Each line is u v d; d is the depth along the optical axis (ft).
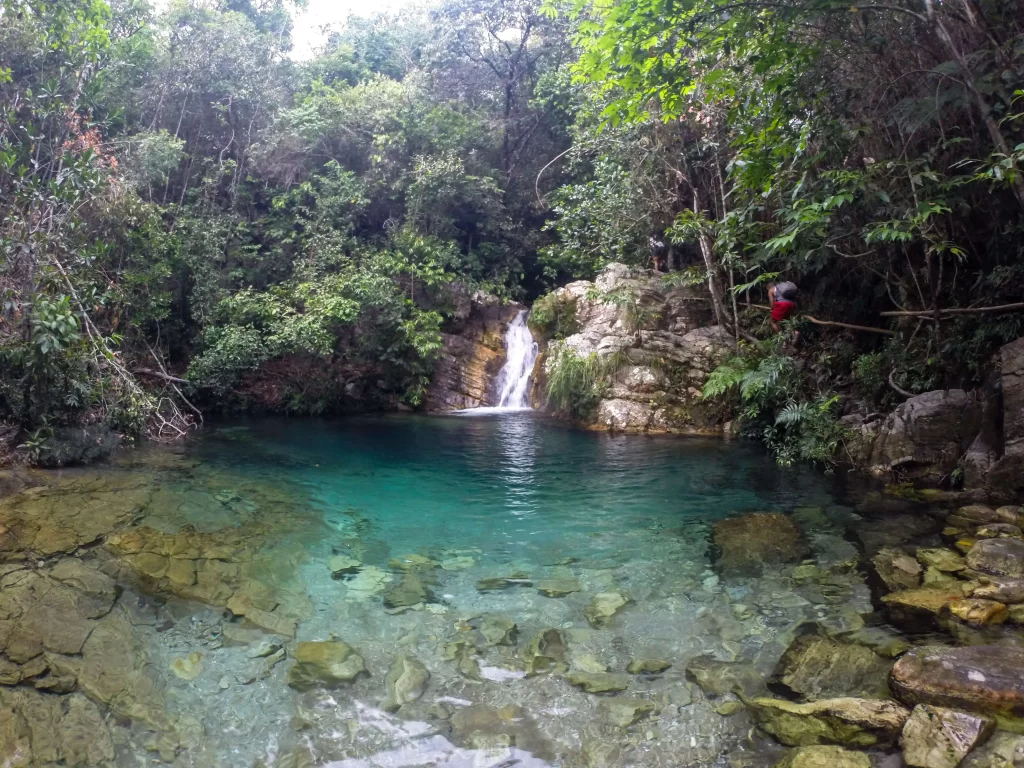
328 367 49.21
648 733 10.12
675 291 44.83
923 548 17.49
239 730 10.17
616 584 15.89
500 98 66.69
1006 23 24.12
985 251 28.60
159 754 9.61
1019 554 15.80
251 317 49.11
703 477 26.68
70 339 26.04
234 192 57.16
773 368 32.53
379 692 11.21
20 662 11.65
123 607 13.96
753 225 32.53
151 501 21.62
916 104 24.70
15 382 26.20
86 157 29.32
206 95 57.52
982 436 23.03
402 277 53.78
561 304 47.83
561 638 13.16
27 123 31.81
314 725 10.32
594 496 23.94
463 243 62.23
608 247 49.21
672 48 22.98
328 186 57.57
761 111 29.40
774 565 16.94
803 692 11.14
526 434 37.68
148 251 42.96
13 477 23.31
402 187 58.70
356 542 18.80
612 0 22.98
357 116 59.98
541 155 67.00
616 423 39.17
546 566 17.10
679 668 11.98
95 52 34.53
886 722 9.93
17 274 27.22
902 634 12.93
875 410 30.17
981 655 11.11
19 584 14.44
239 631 13.26
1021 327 24.67
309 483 25.48
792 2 23.61
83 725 10.15
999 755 9.02
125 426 31.96
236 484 24.79
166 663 12.01
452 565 17.11
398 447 33.40
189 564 16.39
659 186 45.68
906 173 25.99
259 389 48.55
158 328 44.88
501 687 11.39
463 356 53.16
